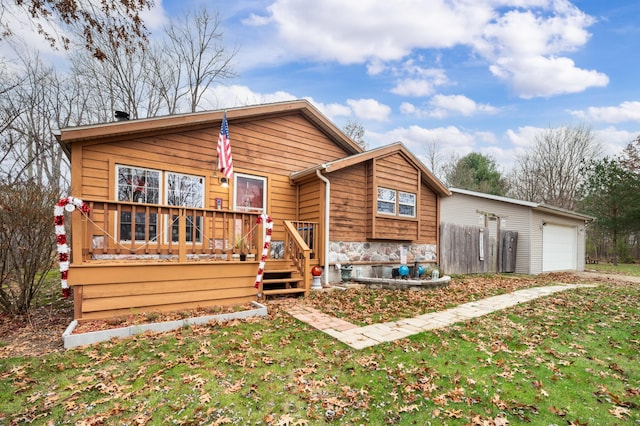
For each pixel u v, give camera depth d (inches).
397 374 132.4
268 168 327.0
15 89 505.0
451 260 442.6
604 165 794.8
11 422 97.5
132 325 171.8
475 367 140.6
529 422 102.5
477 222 589.6
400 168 377.4
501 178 1194.6
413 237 386.6
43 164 571.8
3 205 187.2
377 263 359.3
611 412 107.8
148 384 119.5
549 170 1070.4
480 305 254.7
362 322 202.7
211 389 117.3
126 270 187.5
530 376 133.3
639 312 237.0
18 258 202.1
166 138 268.4
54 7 215.0
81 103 619.8
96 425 96.6
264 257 233.1
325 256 311.9
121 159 246.8
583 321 211.8
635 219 746.2
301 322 199.2
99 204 186.1
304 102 343.6
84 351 146.8
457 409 109.0
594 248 909.2
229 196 299.9
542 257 538.9
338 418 103.1
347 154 396.5
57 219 171.2
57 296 262.2
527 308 244.1
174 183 272.1
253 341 163.0
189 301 207.0
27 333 173.2
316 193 321.7
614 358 152.9
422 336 177.9
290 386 121.0
